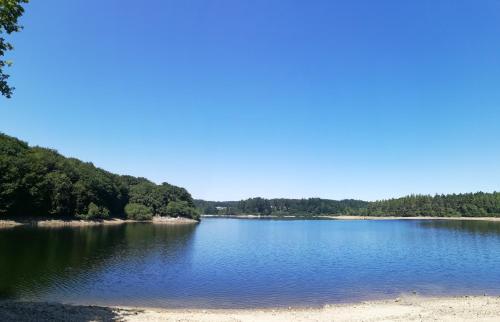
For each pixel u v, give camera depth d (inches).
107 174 6973.4
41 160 4970.5
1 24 727.1
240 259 2464.3
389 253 2864.2
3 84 761.0
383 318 1067.3
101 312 1052.5
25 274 1676.9
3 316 900.6
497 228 6058.1
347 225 7755.9
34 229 3954.2
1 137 4813.0
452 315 1089.4
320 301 1397.6
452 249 3127.5
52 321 893.8
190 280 1731.1
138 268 1974.7
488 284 1722.4
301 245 3494.1
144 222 6934.1
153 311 1175.0
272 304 1344.7
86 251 2485.2
